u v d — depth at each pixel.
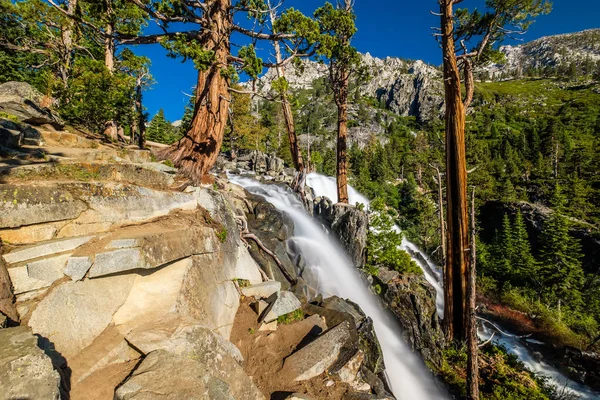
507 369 13.12
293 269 11.20
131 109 15.50
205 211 7.32
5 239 4.00
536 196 45.97
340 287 12.71
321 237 14.93
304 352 6.12
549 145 62.31
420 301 14.34
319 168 52.59
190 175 9.11
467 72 16.12
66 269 4.11
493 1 14.56
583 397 13.22
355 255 15.24
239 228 9.41
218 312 6.23
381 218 17.81
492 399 11.34
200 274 5.95
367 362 8.25
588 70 153.50
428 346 13.30
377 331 12.03
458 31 15.84
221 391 3.48
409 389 10.80
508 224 35.72
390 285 14.67
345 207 16.53
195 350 4.25
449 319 15.18
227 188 12.80
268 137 54.12
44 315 3.77
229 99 10.16
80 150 7.21
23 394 2.50
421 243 34.69
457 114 15.09
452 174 15.34
